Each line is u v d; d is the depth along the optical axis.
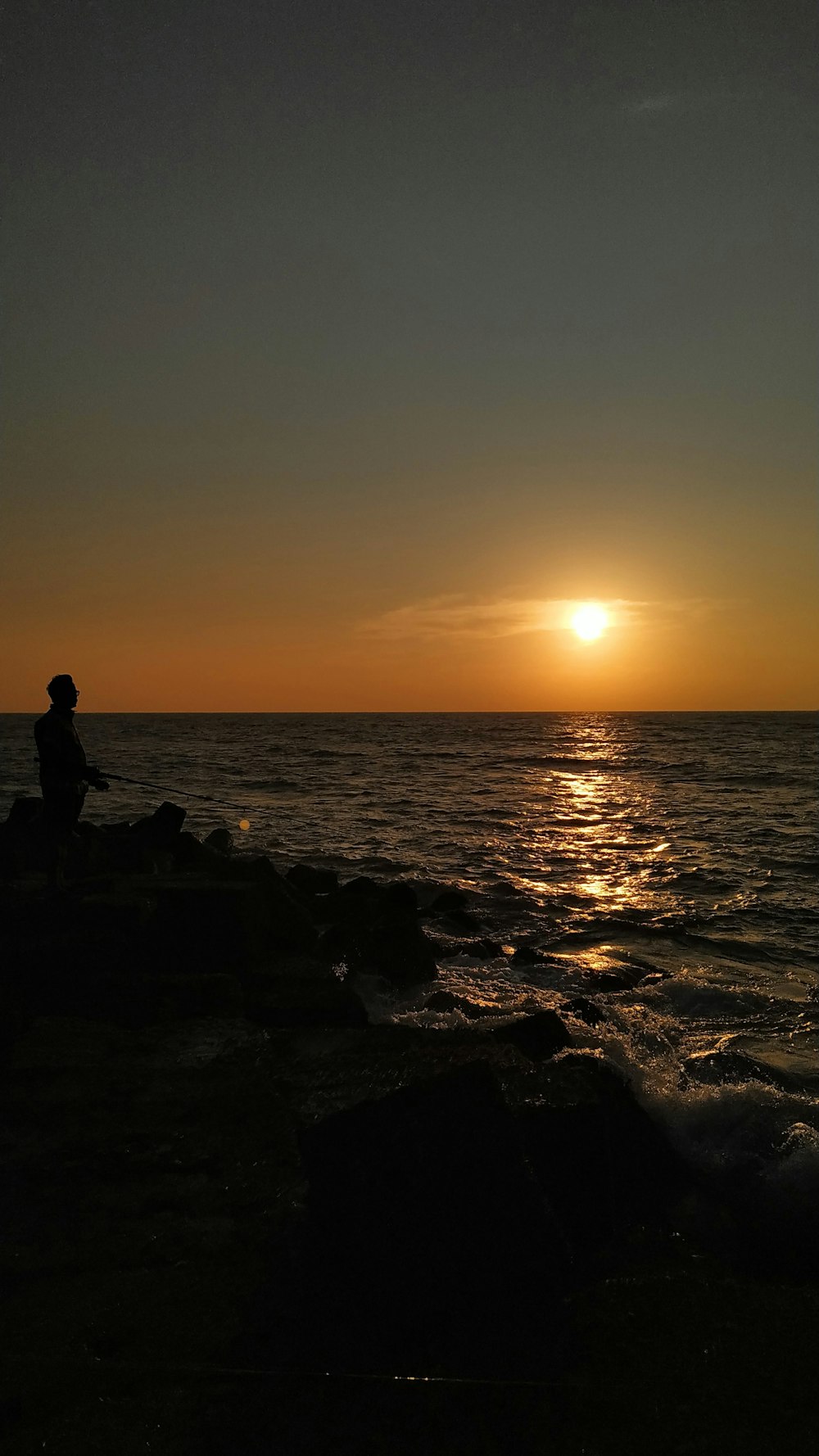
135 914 7.43
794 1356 3.35
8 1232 3.90
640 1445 2.90
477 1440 2.92
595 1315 3.58
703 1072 6.84
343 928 9.51
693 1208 4.83
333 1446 2.87
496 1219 3.60
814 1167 5.06
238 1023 6.22
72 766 8.42
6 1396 3.01
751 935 12.67
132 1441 2.85
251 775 39.22
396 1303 3.49
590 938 12.45
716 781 40.03
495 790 34.38
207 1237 3.88
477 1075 3.84
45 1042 5.79
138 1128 4.70
